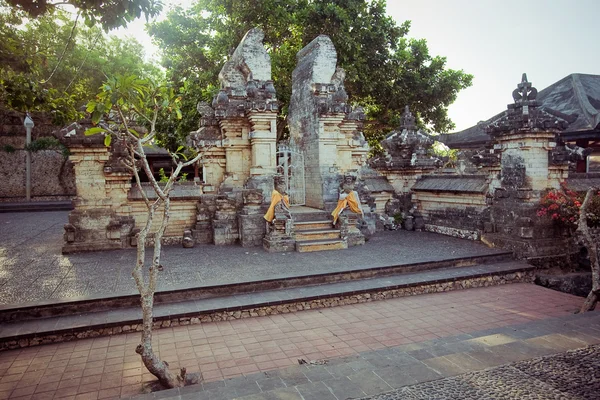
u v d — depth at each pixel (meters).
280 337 6.93
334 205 13.34
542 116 10.94
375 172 16.36
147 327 5.03
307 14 18.75
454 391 3.93
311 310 8.24
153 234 12.70
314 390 3.97
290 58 19.69
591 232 10.73
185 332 7.14
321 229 12.52
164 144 22.38
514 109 11.22
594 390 3.90
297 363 6.01
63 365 5.95
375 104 23.27
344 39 18.92
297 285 8.95
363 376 4.27
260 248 12.05
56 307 7.31
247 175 13.50
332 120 13.45
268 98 12.74
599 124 13.12
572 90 15.52
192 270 9.57
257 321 7.65
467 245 12.21
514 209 11.45
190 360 6.11
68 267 9.90
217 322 7.60
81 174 11.73
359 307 8.41
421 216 15.57
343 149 14.89
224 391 4.12
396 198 16.08
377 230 15.24
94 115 4.84
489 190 12.45
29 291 8.02
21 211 22.91
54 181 26.47
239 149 13.38
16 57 7.51
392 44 22.19
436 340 5.67
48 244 12.91
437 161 16.17
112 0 7.19
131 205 12.45
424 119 24.06
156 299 7.94
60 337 6.76
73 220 11.66
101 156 11.75
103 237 11.88
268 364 5.98
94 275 9.18
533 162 11.11
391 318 7.77
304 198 14.78
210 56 19.94
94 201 11.82
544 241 11.03
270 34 19.83
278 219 11.75
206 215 12.98
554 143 11.16
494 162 12.19
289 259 10.64
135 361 6.06
